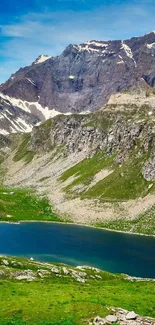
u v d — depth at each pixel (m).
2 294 72.00
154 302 70.62
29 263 137.25
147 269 161.00
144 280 129.62
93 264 168.75
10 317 56.41
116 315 55.34
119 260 176.25
